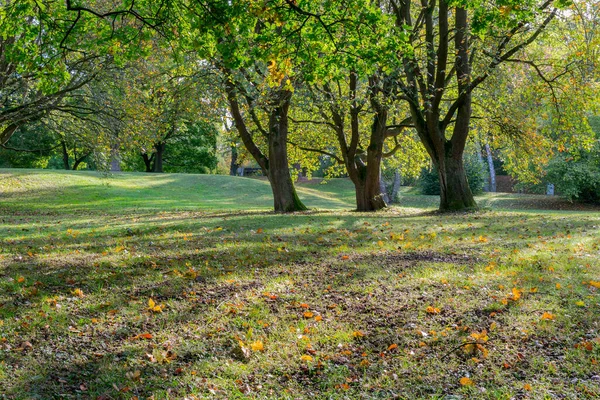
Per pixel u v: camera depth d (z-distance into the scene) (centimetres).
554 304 613
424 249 948
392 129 2247
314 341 550
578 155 1936
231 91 1766
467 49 1756
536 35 1670
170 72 1844
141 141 2014
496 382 457
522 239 1050
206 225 1405
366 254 907
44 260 849
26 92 1817
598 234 1093
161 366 500
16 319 588
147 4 1001
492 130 2178
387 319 598
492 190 4819
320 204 3647
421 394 445
